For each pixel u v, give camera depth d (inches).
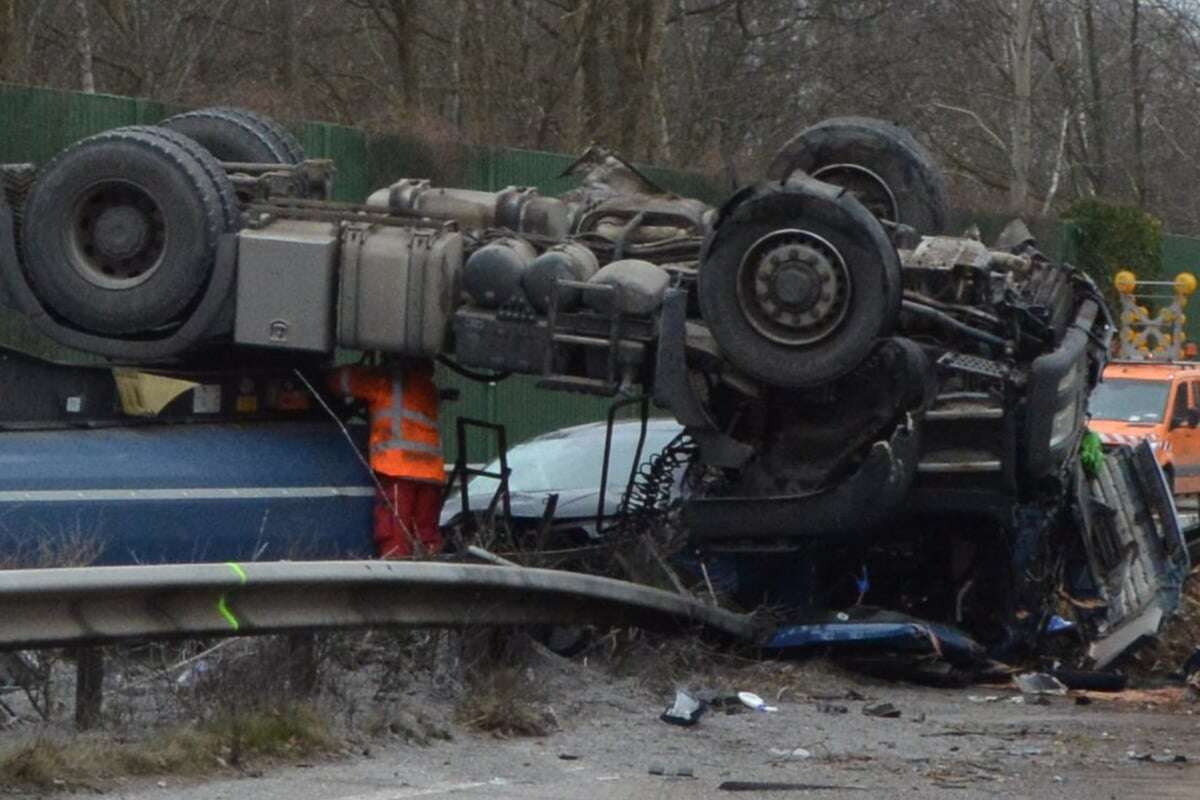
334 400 849.5
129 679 623.2
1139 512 981.8
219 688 597.3
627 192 914.1
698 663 795.4
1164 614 960.3
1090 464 941.8
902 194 938.1
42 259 813.2
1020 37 2442.2
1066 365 807.1
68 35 1852.9
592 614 757.3
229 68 1982.0
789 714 723.4
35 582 522.0
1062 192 3469.5
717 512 824.3
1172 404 1943.9
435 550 842.2
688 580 856.9
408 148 1464.1
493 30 2084.2
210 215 805.2
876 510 799.1
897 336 815.7
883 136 940.6
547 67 2249.0
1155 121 3540.8
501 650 715.4
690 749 634.2
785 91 2426.2
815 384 783.1
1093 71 3380.9
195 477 775.1
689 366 811.4
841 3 2495.1
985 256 832.3
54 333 824.3
